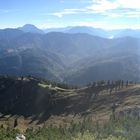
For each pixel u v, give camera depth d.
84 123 180.50
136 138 138.50
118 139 138.38
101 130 156.00
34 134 174.62
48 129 185.38
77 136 153.75
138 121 159.88
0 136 170.38
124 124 157.12
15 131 186.12
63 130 174.88
